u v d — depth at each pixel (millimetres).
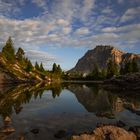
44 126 20359
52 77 159750
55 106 33969
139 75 63156
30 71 127312
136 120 23281
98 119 23984
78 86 87000
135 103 36469
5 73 94312
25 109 30359
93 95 51375
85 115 26406
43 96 48156
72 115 26391
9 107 31594
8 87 70500
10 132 17812
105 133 15812
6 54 117000
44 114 26859
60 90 66125
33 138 16406
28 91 58250
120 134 15586
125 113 27547
